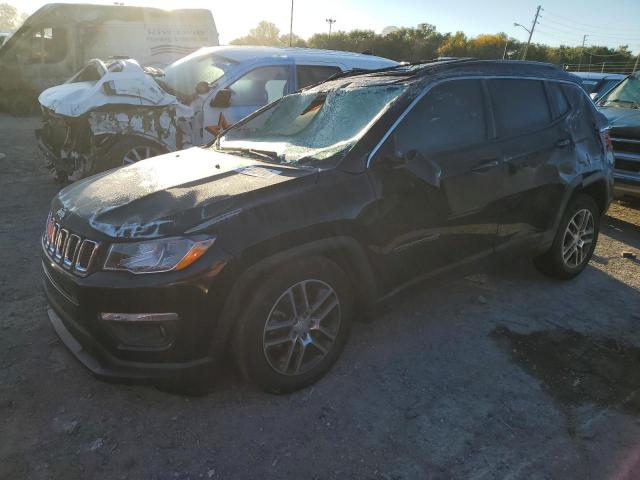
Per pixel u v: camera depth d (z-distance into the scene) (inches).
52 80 532.7
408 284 124.3
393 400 108.5
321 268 107.0
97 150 239.3
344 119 129.3
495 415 104.5
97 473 88.4
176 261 91.4
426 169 120.5
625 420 103.8
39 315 138.4
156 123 248.4
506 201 139.1
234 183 108.2
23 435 96.3
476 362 123.0
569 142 157.4
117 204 103.4
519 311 149.5
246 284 96.6
